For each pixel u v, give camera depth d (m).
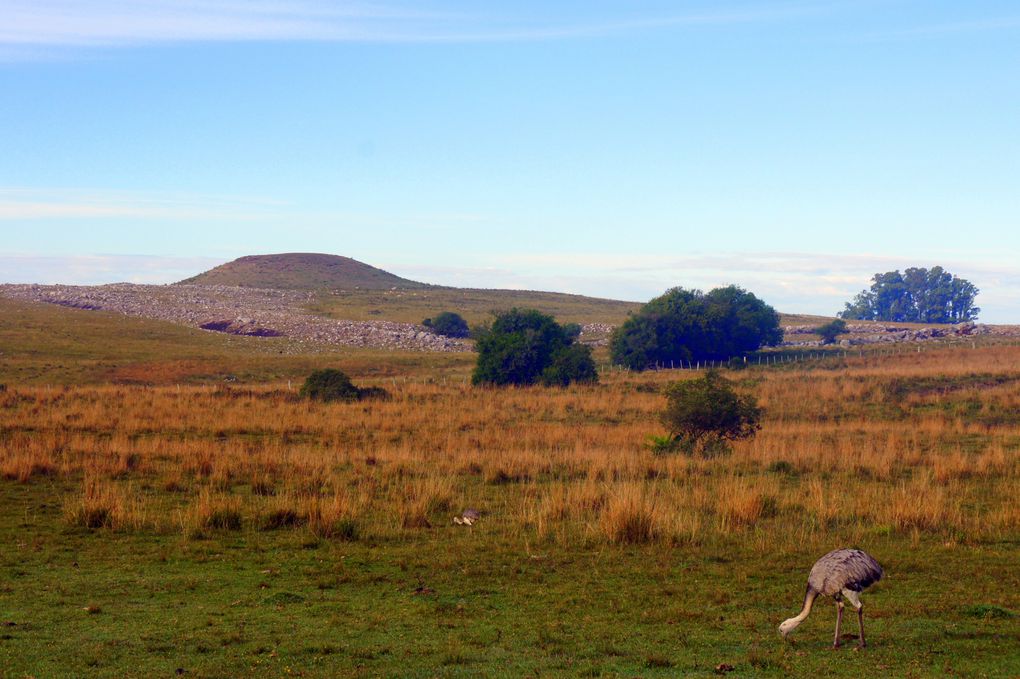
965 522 18.14
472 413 45.44
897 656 9.55
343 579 13.95
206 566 14.89
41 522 18.56
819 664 9.32
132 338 99.81
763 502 19.39
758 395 50.31
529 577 14.10
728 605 12.25
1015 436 34.41
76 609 11.95
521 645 10.30
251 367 84.06
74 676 9.04
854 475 25.47
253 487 22.83
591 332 125.19
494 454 28.72
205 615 11.70
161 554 15.62
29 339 93.25
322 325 115.31
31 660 9.57
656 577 14.05
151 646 10.14
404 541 17.11
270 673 9.18
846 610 11.80
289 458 28.27
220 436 35.91
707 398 31.56
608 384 60.97
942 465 25.34
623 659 9.66
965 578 13.75
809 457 28.00
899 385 53.44
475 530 18.03
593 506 19.84
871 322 140.88
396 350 103.81
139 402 48.59
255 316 120.06
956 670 9.05
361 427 39.28
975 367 61.38
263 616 11.69
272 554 15.86
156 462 27.39
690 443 30.84
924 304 179.50
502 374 64.44
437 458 28.98
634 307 181.12
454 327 122.12
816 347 99.81
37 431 35.34
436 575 14.26
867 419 40.94
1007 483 23.34
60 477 24.28
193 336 104.12
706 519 18.56
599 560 15.28
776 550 15.88
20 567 14.67
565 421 42.94
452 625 11.23
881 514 18.53
